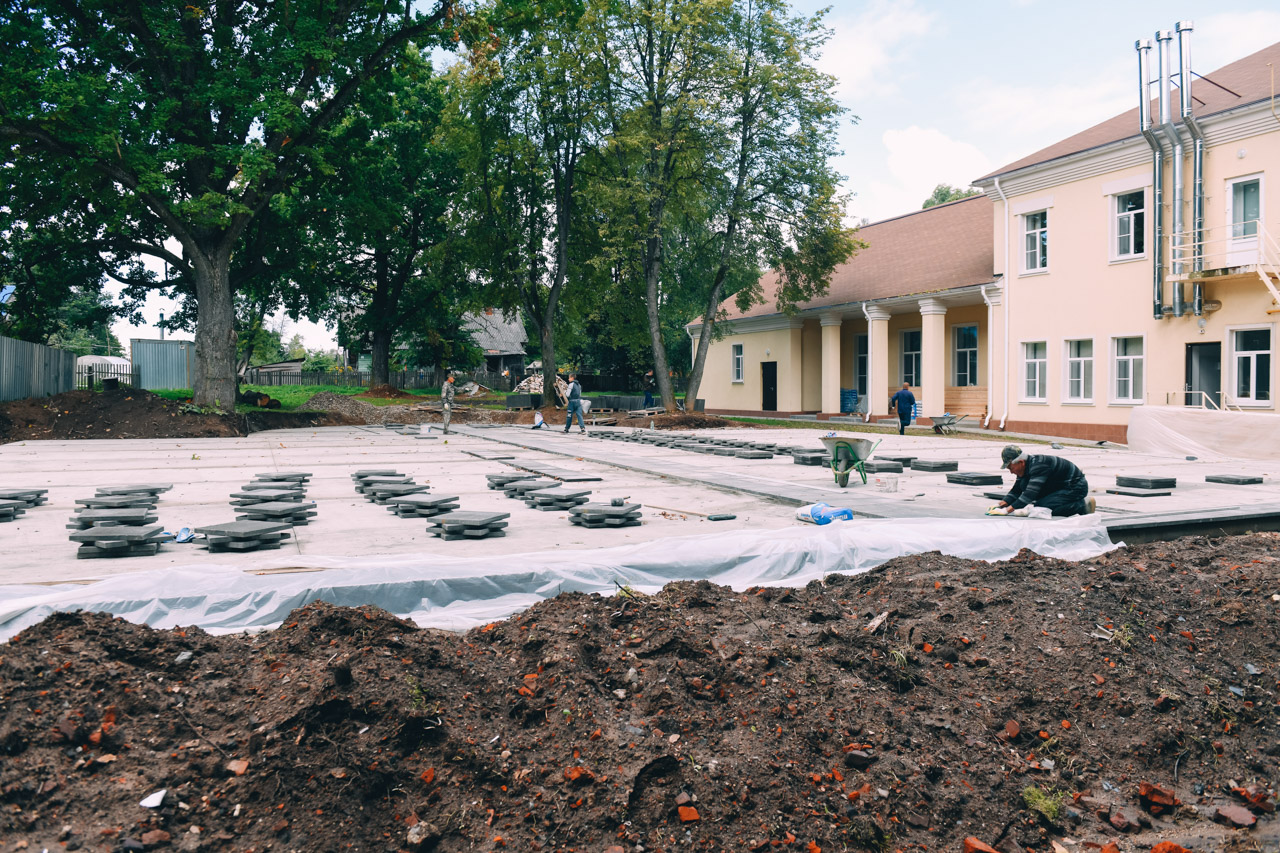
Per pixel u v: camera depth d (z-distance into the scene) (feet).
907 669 12.59
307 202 91.30
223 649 11.30
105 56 72.13
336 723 9.50
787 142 93.50
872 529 20.85
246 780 8.71
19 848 7.47
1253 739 12.20
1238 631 14.62
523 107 98.78
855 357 119.65
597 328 155.02
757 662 12.01
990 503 28.48
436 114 118.93
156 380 116.16
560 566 16.67
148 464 46.24
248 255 96.89
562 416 102.06
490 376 199.41
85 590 13.80
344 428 90.27
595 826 8.93
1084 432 78.95
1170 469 44.57
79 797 8.18
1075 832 10.20
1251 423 52.85
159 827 8.08
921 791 10.11
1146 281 72.95
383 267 130.72
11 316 95.20
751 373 132.16
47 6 68.90
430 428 84.64
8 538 22.30
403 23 80.38
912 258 110.11
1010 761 11.07
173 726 9.35
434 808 8.95
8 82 60.85
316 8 77.20
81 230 88.17
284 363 221.66
